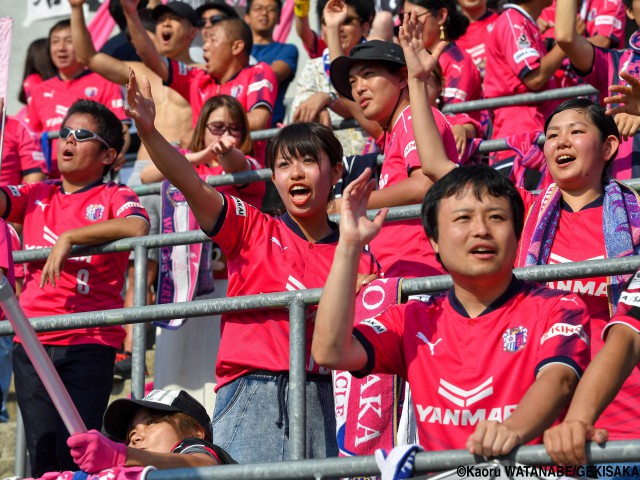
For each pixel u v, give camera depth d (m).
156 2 19.25
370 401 8.62
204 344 12.39
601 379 6.21
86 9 21.69
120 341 11.30
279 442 8.61
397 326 7.08
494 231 6.82
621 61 11.31
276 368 8.73
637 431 7.47
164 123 15.66
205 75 15.10
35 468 10.81
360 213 6.82
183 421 8.83
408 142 10.45
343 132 15.09
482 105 13.34
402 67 10.96
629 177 11.08
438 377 6.84
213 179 12.27
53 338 10.95
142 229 11.17
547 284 8.57
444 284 8.45
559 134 8.98
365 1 15.03
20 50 22.09
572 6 11.21
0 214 11.81
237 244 9.10
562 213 8.83
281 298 8.44
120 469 7.21
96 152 11.86
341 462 6.65
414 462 6.31
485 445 6.06
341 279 6.68
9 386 14.42
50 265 10.84
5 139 16.09
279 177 9.16
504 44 13.85
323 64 15.49
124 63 15.59
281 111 16.53
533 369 6.67
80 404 10.82
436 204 7.00
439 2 14.20
